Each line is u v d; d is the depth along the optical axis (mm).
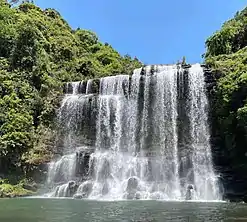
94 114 39469
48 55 52688
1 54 46469
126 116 39188
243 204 23312
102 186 32531
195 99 36594
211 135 34688
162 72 39031
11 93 40594
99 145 38750
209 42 53281
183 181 32812
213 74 35938
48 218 14938
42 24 61438
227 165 32906
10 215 16188
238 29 51469
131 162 34812
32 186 34344
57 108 40906
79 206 21266
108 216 15625
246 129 29578
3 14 51312
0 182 33688
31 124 38781
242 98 31719
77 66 53844
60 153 38500
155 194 30484
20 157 35688
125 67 59406
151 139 37625
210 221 13695
